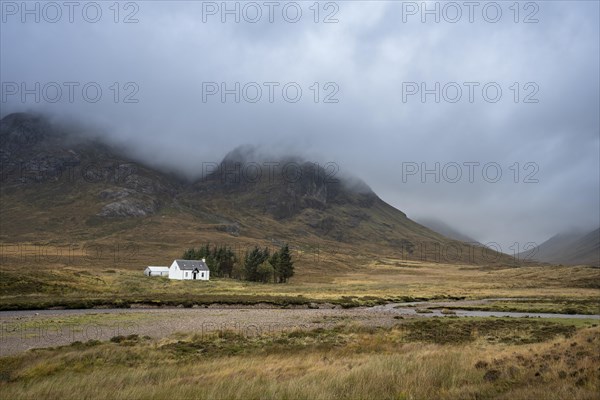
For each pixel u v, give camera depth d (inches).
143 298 3275.1
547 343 1236.5
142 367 1045.2
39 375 964.0
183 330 1822.1
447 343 1517.0
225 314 2549.2
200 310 2851.9
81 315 2370.8
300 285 5905.5
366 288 5369.1
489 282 6948.8
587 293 4938.5
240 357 1178.6
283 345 1441.9
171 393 693.9
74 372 989.2
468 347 1285.7
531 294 4749.0
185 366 1023.0
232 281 6028.5
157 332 1781.5
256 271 6594.5
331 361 1059.3
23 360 1151.0
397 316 2519.7
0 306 2625.5
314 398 641.0
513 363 863.1
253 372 887.1
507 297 4434.1
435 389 684.7
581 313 2918.3
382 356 1021.8
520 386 665.0
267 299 3523.6
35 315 2354.8
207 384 753.6
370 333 1787.6
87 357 1164.5
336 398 645.9
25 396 719.1
